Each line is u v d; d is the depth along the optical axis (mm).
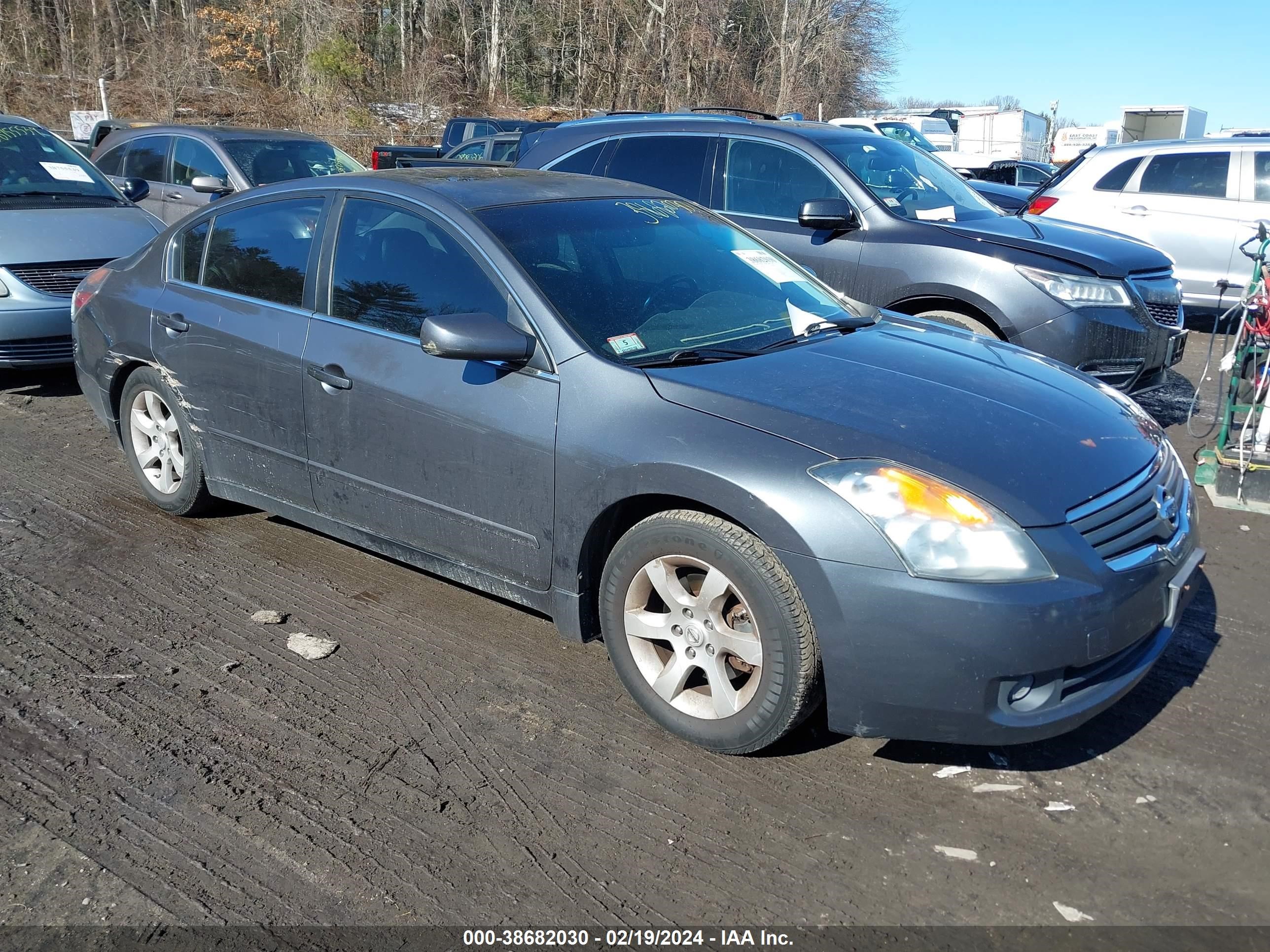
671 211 4109
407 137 30984
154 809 2771
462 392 3379
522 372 3277
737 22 45594
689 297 3625
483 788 2873
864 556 2627
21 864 2559
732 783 2900
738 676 3033
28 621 3809
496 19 40469
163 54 30391
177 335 4375
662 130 6719
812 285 4121
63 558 4359
